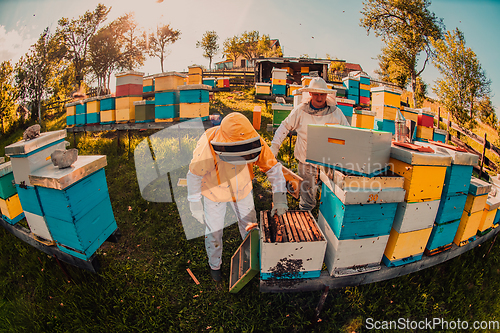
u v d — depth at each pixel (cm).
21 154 167
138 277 244
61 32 609
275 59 1177
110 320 211
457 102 616
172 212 314
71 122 556
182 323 210
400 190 159
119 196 347
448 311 247
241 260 208
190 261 261
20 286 267
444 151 187
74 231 173
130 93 436
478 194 198
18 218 248
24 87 773
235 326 210
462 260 292
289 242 160
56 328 214
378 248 176
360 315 224
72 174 163
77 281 244
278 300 229
